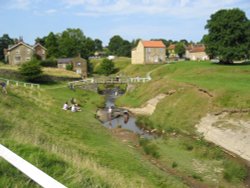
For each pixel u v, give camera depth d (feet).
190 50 451.94
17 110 84.89
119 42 640.17
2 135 41.75
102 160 62.80
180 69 254.68
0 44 376.27
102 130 110.63
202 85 142.51
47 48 372.38
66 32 394.11
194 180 71.46
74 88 211.82
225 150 93.40
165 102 148.15
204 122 112.06
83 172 32.83
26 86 178.70
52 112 115.75
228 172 74.79
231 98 116.06
